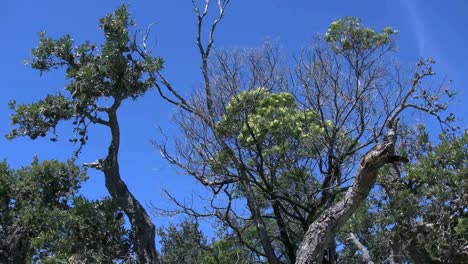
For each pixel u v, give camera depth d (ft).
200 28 56.59
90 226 48.80
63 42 50.16
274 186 53.88
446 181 40.70
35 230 54.13
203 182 53.78
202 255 60.80
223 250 56.80
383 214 44.37
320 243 30.68
